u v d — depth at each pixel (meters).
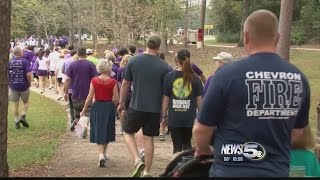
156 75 7.57
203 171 3.81
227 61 8.14
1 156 6.61
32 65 26.45
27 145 10.98
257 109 3.39
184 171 3.81
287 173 3.45
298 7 52.41
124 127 7.76
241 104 3.40
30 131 13.05
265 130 3.40
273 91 3.40
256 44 3.53
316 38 49.66
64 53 20.94
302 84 3.54
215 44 58.56
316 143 6.88
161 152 10.27
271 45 3.53
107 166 8.91
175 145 7.96
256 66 3.44
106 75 8.94
